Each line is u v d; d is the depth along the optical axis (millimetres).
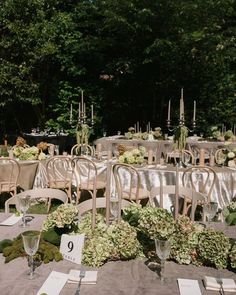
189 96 12586
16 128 13867
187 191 3664
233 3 12516
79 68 12188
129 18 11672
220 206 5059
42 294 1619
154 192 3703
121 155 5805
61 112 12523
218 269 1968
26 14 11195
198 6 11500
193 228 2098
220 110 12500
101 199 3123
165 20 11688
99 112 12727
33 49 11297
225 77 12492
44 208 5930
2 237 2391
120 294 1685
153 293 1702
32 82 11695
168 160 6781
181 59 11961
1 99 11633
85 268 1936
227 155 5820
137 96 13148
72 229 2158
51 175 5918
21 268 1916
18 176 5535
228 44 11688
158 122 13172
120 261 2029
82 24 12398
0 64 11172
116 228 2094
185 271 1942
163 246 1762
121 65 12109
